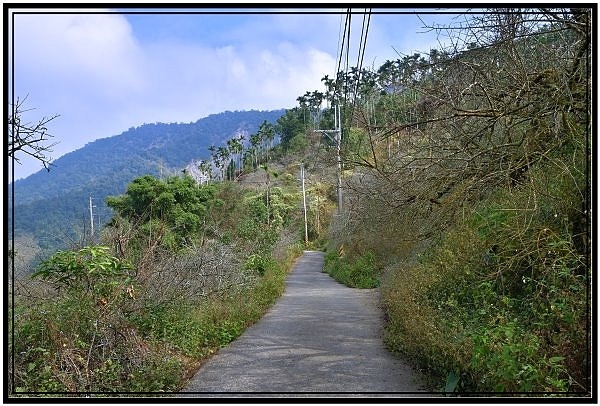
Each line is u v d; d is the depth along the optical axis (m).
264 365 6.84
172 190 19.25
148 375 5.75
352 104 9.22
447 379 5.04
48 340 5.52
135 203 18.17
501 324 4.94
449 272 7.79
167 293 8.00
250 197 45.91
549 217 5.72
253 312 10.62
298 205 49.34
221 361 7.18
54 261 6.14
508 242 6.18
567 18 5.67
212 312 9.13
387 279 12.21
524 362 4.11
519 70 5.79
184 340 7.38
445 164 6.51
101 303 6.16
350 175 10.59
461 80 6.33
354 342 7.99
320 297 14.83
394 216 7.46
